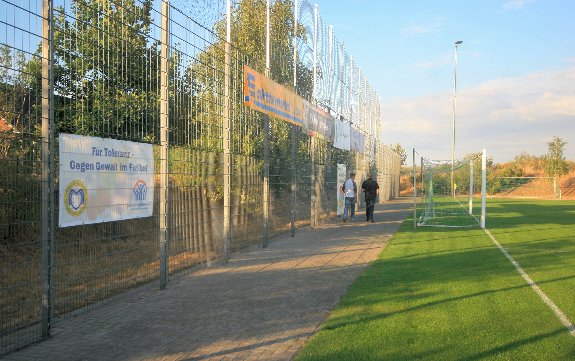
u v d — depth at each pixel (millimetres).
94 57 6625
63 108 6211
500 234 16016
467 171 45125
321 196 18656
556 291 7832
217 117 10039
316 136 16969
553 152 54406
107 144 6805
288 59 14391
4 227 5270
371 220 20172
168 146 8219
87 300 6797
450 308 6797
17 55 5363
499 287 8109
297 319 6340
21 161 5438
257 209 12422
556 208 30562
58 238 6203
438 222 20547
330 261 10625
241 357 5062
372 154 31250
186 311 6707
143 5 7570
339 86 20875
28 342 5441
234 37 11016
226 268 9766
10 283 5398
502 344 5332
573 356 4992
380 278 8797
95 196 6609
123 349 5293
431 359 4887
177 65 8500
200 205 9500
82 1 6402
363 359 4883
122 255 7363
